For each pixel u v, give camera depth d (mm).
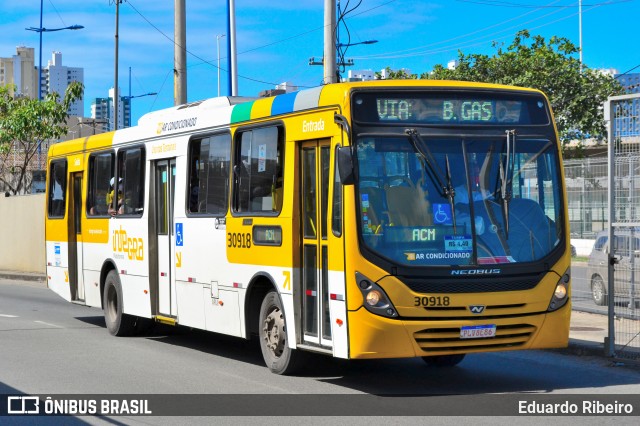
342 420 8562
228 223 11953
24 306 21203
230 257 11930
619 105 11555
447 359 11773
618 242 12031
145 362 12391
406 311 9344
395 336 9320
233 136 11953
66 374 11391
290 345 10617
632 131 11414
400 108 9773
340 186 9625
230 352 13445
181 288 13289
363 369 11617
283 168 10750
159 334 15664
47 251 18312
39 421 8812
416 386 10367
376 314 9320
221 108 12375
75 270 17266
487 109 10055
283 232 10688
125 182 15164
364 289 9359
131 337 15305
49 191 18328
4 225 33406
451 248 9562
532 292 9750
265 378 10977
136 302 14641
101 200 16109
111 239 15578
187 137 13188
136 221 14625
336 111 9781
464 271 9500
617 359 11742
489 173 9883
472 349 9570
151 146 14281
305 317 10461
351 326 9430
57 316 18797
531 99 10281
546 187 10117
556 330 9898
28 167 38844
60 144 17984
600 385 10266
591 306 16594
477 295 9508
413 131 9711
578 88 31203
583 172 17047
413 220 9539
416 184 9641
